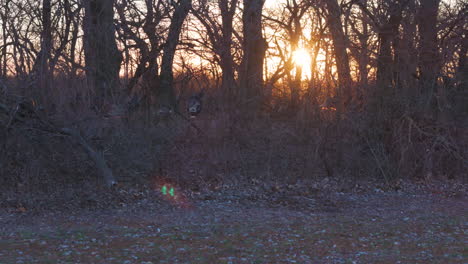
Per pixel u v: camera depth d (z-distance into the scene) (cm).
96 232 1124
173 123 1783
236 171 1686
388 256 970
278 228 1193
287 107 2000
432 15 1845
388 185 1694
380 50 1856
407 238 1118
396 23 1864
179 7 1767
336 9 1908
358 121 1778
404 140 1766
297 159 1766
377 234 1150
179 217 1289
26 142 1502
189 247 1014
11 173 1474
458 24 1819
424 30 1853
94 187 1490
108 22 1703
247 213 1348
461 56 1823
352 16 1927
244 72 1933
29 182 1450
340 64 1833
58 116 1563
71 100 1602
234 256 954
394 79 1836
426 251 1009
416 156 1788
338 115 1783
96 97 1650
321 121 1798
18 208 1305
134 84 1741
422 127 1789
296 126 1836
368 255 977
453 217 1346
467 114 1806
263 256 955
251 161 1723
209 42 1825
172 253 969
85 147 1523
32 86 1522
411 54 1834
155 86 1778
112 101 1662
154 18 1741
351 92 1811
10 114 1467
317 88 1862
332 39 1856
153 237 1092
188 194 1505
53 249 982
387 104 1780
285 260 932
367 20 1936
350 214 1366
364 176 1764
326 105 1812
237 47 1897
